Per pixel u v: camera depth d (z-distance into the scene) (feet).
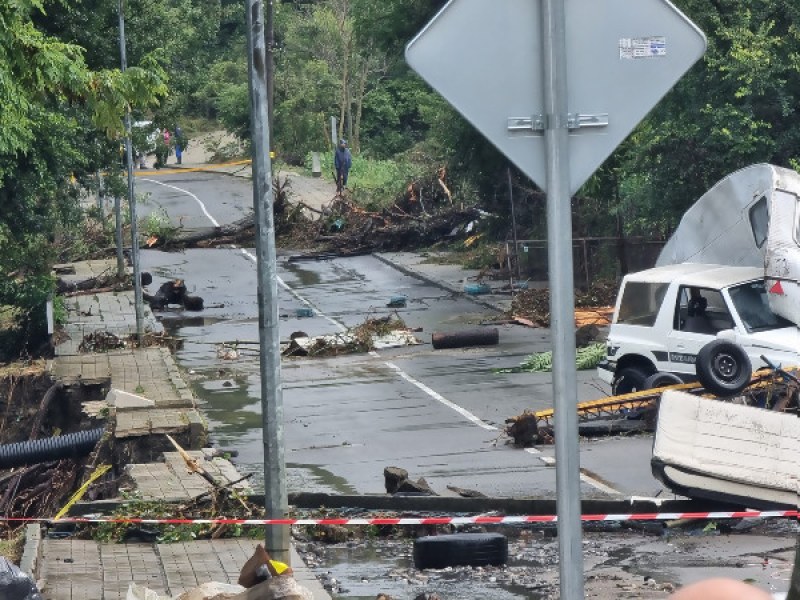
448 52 39.63
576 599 39.40
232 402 206.39
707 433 123.13
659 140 267.18
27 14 136.46
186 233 423.64
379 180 534.78
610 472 146.20
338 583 107.65
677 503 124.67
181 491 135.33
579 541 39.50
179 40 321.52
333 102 619.67
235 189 537.65
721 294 169.07
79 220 263.08
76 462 175.01
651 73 39.83
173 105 294.46
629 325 180.14
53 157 215.72
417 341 259.39
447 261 375.25
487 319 284.20
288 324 287.89
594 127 39.75
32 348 258.78
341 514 130.62
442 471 152.76
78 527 125.80
